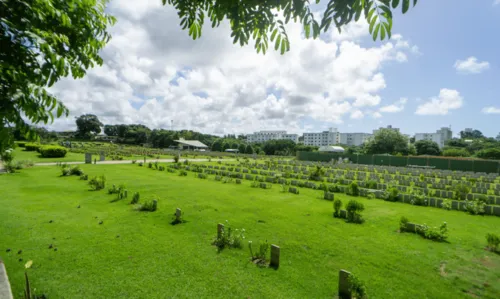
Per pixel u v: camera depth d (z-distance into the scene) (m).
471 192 22.09
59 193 15.84
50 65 2.21
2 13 1.99
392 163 53.69
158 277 6.55
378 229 10.82
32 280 6.18
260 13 2.41
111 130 120.62
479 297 6.09
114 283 6.22
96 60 3.42
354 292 5.87
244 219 11.85
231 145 98.75
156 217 11.62
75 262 7.16
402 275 7.03
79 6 2.82
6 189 16.52
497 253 8.52
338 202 12.80
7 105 1.97
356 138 159.12
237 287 6.22
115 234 9.37
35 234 9.05
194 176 26.70
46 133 85.88
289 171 33.94
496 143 72.88
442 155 65.62
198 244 8.70
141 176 25.05
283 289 6.19
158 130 110.38
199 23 3.01
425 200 15.66
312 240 9.39
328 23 1.87
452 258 8.10
